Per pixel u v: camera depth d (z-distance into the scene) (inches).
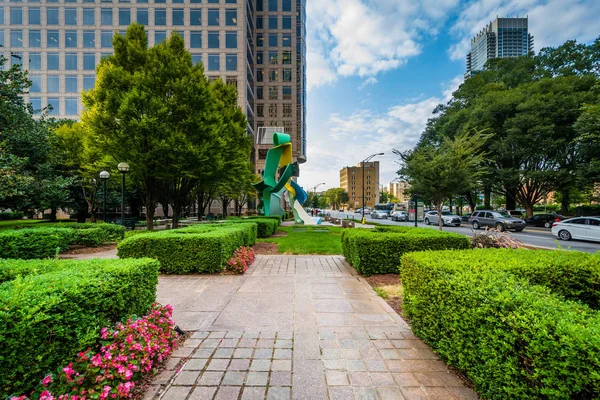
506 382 75.4
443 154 514.9
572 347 61.0
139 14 1472.7
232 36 1496.1
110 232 461.4
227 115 748.6
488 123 1015.0
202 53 1487.5
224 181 751.1
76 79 1481.3
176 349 122.5
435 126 1325.0
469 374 93.1
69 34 1480.1
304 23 2209.6
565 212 1096.8
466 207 2696.9
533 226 1010.7
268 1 1963.6
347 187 4534.9
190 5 1480.1
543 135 909.8
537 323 70.4
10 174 372.2
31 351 74.6
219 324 150.2
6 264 121.6
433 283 117.8
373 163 4520.2
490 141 1037.2
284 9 1972.2
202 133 569.0
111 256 353.4
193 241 257.6
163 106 523.8
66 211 1244.5
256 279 243.6
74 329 85.7
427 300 123.6
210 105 617.9
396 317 159.6
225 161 677.3
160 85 548.4
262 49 1963.6
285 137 826.2
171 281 236.4
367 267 248.7
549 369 65.2
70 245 418.6
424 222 1182.9
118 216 1270.9
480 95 1191.6
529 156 987.3
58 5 1471.5
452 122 1152.8
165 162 544.7
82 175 800.9
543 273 123.0
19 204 600.4
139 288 123.1
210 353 120.2
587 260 133.1
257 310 170.6
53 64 1481.3
